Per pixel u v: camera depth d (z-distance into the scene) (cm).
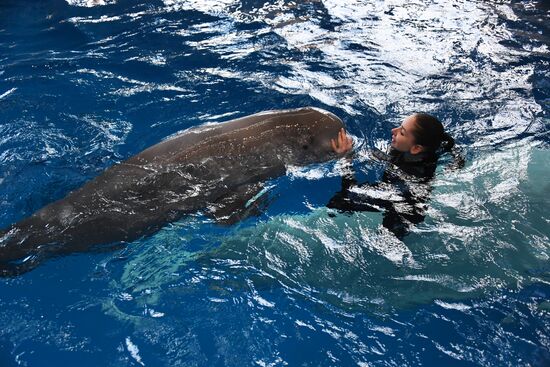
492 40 662
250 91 555
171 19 707
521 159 442
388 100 542
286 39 659
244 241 368
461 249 354
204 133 411
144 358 302
